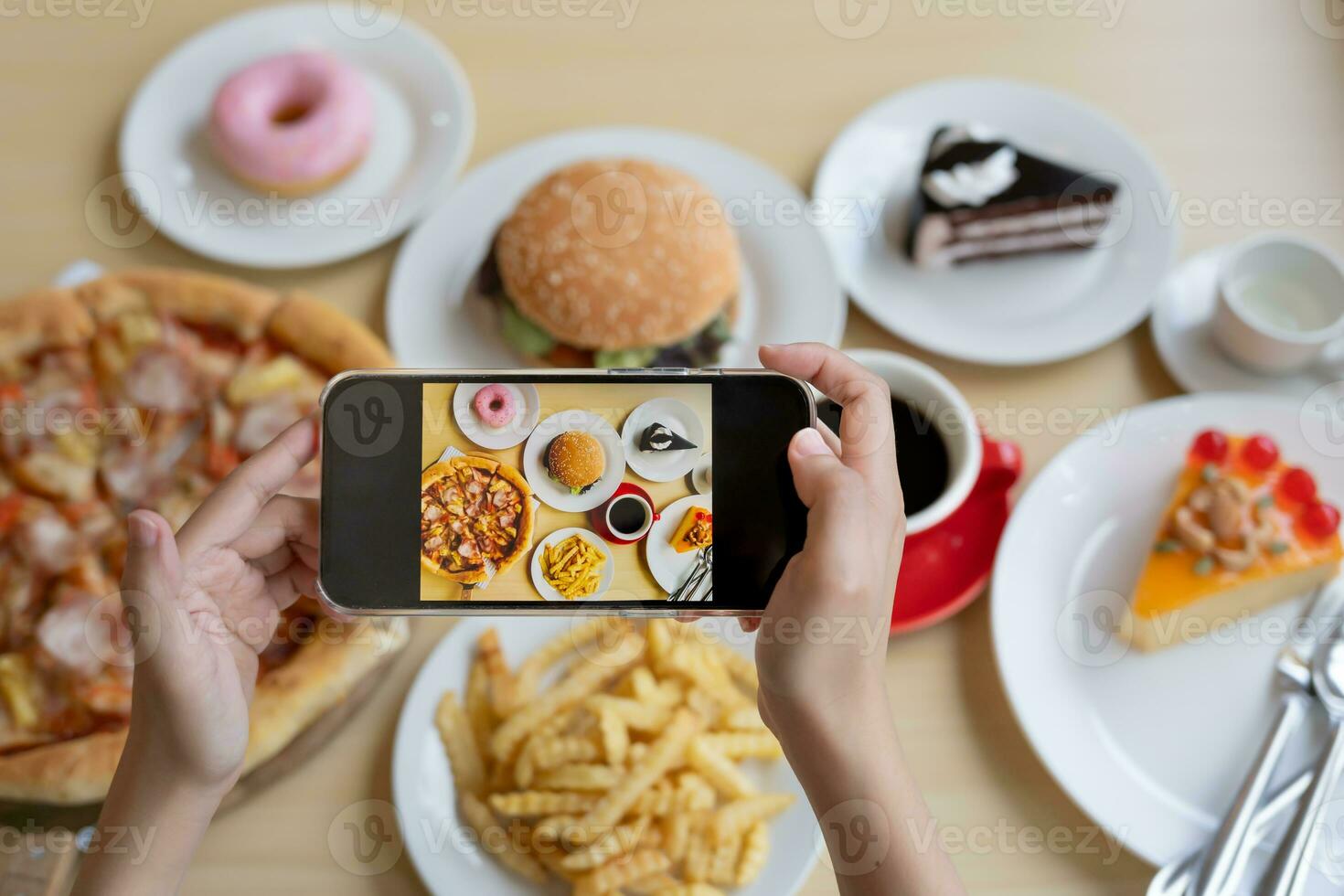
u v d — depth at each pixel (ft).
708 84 2.86
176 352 2.57
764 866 2.27
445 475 2.01
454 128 2.77
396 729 2.40
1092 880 2.34
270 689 2.31
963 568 2.47
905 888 1.96
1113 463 2.53
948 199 2.62
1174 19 2.90
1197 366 2.62
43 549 2.46
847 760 1.97
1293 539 2.44
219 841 2.35
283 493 2.36
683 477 2.01
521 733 2.30
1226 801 2.34
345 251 2.67
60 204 2.74
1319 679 2.37
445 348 2.63
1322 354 2.62
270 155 2.65
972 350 2.61
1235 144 2.80
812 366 2.10
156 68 2.80
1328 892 2.27
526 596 2.01
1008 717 2.43
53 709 2.39
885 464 2.06
